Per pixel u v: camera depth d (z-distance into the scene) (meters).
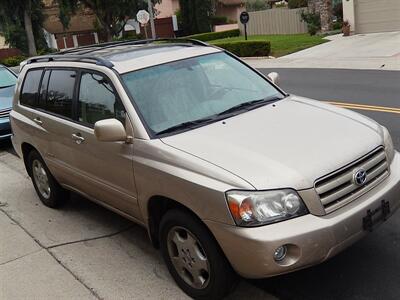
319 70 15.91
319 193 3.54
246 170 3.57
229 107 4.67
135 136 4.26
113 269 4.66
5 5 42.12
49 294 4.33
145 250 5.00
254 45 22.25
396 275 4.12
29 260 4.96
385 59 16.12
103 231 5.51
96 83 4.82
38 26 46.03
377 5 22.62
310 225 3.43
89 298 4.21
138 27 48.81
